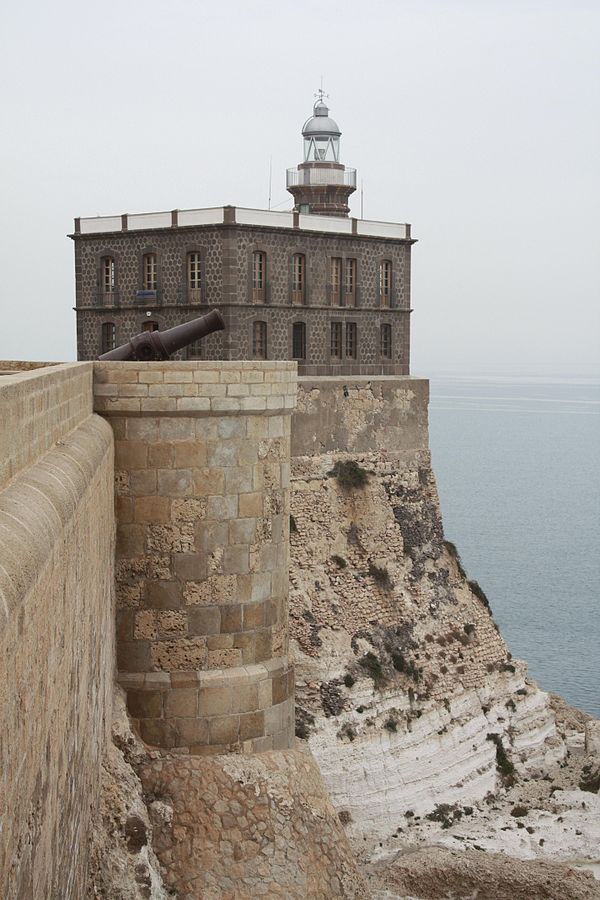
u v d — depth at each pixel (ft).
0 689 24.07
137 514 68.03
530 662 270.46
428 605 161.48
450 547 169.78
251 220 166.09
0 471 30.55
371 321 181.06
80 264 179.11
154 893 58.39
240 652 69.72
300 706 142.72
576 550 458.91
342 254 176.45
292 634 145.18
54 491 35.17
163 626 68.44
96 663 52.31
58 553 34.12
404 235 184.65
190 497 68.33
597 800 152.76
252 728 69.67
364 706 146.30
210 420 68.39
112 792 59.72
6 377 37.29
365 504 157.28
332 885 68.44
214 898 65.31
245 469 69.36
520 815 151.43
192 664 68.85
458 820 149.69
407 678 153.07
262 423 69.92
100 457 53.36
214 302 165.48
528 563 426.92
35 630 29.19
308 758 72.13
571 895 119.14
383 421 162.40
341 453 156.97
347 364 177.78
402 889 123.03
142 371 67.10
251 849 66.74
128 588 68.28
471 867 122.83
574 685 247.29
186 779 67.26
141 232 172.14
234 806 67.21
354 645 149.79
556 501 613.11
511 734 163.53
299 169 204.85
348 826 141.49
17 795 27.17
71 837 40.78
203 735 68.69
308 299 172.24
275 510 70.95
